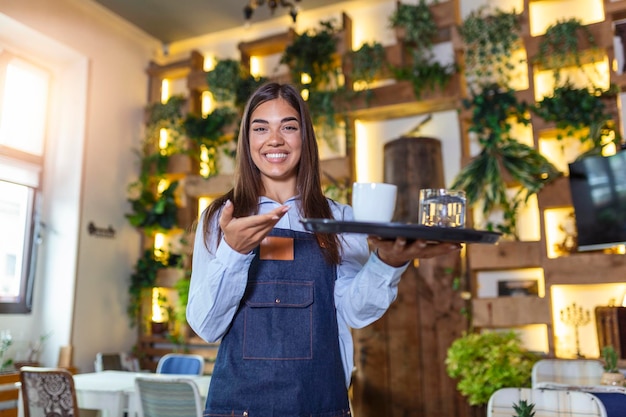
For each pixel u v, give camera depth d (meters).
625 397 2.11
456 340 3.54
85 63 4.65
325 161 4.38
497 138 3.82
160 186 5.22
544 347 3.78
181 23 5.03
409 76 4.15
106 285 4.66
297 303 1.10
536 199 3.89
